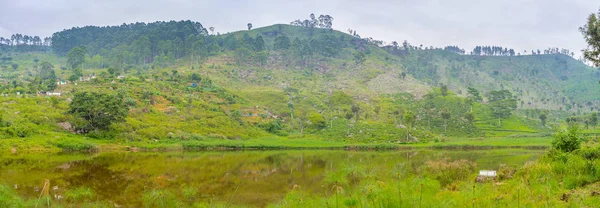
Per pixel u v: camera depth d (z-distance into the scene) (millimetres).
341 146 80250
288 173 39531
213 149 72688
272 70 193250
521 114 151375
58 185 29375
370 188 11164
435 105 131875
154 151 65125
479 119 127250
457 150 76000
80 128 67938
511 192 16016
